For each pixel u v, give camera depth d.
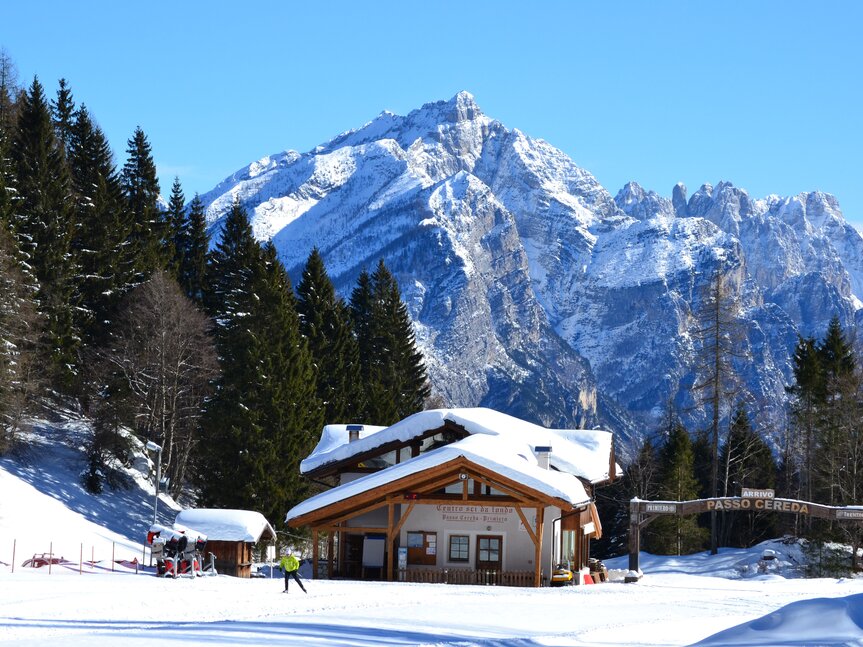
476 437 55.25
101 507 68.88
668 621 31.80
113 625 26.80
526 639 25.27
